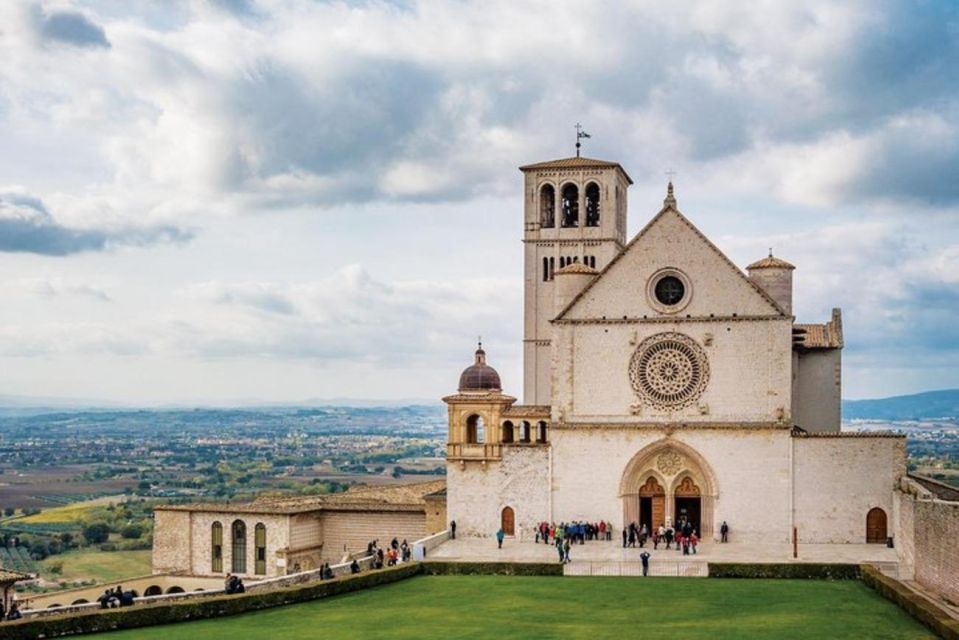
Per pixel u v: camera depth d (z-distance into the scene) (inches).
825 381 4643.2
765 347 4205.2
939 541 3031.5
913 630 2672.2
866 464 4097.0
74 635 2815.0
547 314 5521.7
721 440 4200.3
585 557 3858.3
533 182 5570.9
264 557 4498.0
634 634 2694.4
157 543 4667.8
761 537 4153.5
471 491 4397.1
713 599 3147.1
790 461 4143.7
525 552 4025.6
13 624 2728.8
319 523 4685.0
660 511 4261.8
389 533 4643.2
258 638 2733.8
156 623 2955.2
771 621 2817.4
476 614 3002.0
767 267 4306.1
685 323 4264.3
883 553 3865.7
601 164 5511.8
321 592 3309.5
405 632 2773.1
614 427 4286.4
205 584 4566.9
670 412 4264.3
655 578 3538.4
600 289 4343.0
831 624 2763.3
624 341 4311.0
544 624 2844.5
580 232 5502.0
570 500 4313.5
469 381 4557.1
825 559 3713.1
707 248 4271.7
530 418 4471.0
